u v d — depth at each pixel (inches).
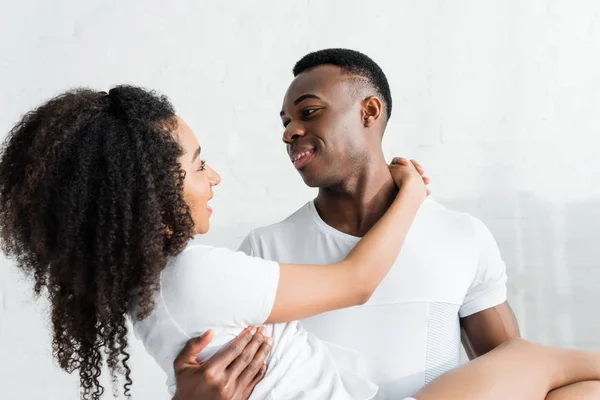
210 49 76.9
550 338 73.8
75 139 37.1
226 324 38.3
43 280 40.1
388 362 45.6
